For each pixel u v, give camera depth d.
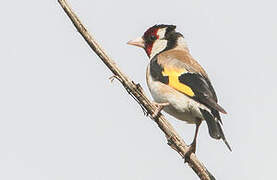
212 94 10.41
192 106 10.00
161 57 11.17
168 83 10.41
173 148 9.28
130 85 9.05
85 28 9.03
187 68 10.67
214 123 9.48
